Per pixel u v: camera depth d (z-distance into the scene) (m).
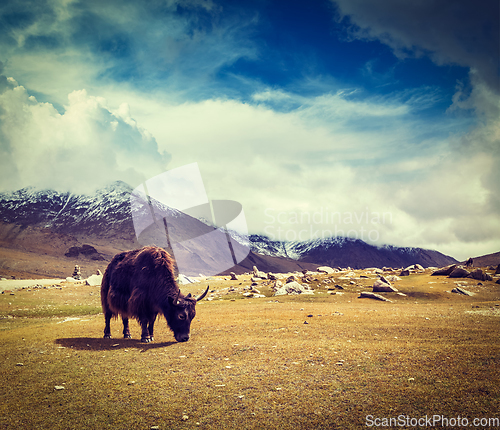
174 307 11.18
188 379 7.60
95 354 9.91
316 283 39.12
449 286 35.56
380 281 33.78
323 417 5.76
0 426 5.70
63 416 6.02
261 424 5.61
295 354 9.36
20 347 10.94
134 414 6.04
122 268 12.33
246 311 19.91
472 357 8.70
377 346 10.14
